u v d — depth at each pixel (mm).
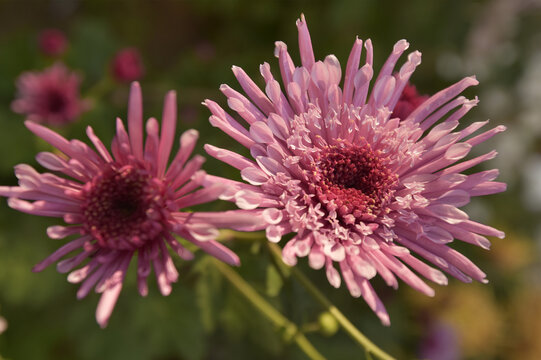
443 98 240
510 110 562
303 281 255
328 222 238
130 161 224
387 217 236
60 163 224
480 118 554
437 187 232
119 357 370
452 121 235
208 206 273
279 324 275
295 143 234
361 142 242
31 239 403
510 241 521
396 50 239
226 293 299
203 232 212
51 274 397
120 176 222
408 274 219
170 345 368
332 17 519
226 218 212
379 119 240
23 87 407
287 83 234
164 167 222
